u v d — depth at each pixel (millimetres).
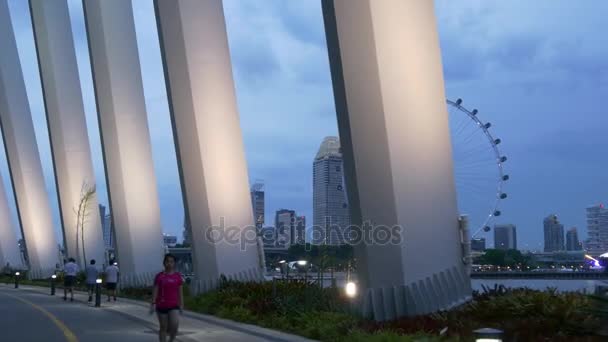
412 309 16094
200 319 20656
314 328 15148
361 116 16234
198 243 28047
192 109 27672
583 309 12578
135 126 40438
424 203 16766
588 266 38656
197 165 27812
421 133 16703
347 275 22734
